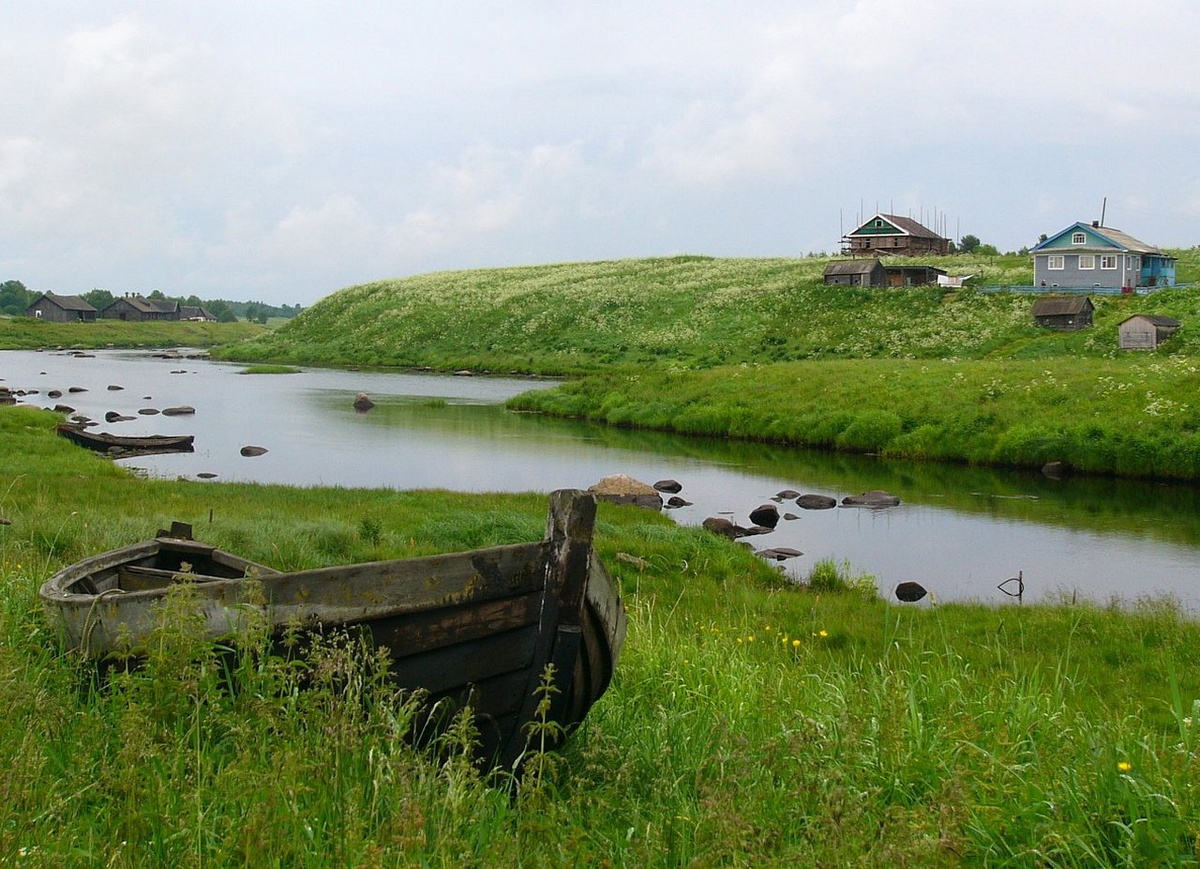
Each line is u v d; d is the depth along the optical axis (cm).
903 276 8831
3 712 570
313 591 653
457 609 694
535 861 524
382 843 500
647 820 607
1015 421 3734
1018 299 7462
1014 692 850
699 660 977
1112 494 2995
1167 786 587
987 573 2102
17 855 445
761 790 600
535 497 2653
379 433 4509
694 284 9938
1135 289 7619
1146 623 1483
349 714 591
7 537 1398
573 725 769
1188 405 3500
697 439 4350
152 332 14450
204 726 587
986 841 561
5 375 7538
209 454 3825
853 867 480
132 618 658
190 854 470
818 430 4112
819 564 1984
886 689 844
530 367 7950
